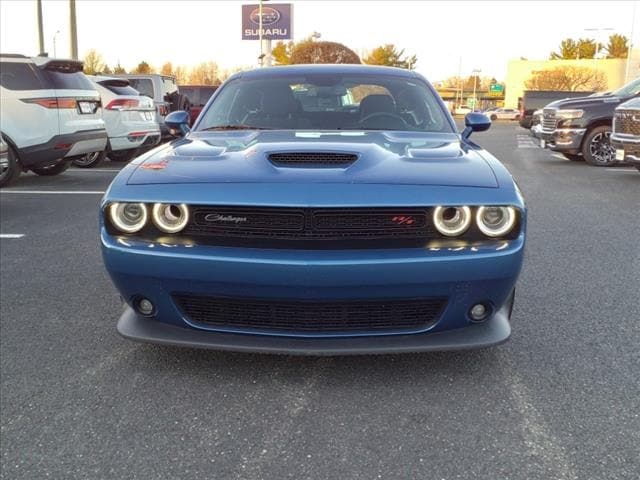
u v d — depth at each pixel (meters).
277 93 4.20
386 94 4.12
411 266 2.54
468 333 2.78
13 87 8.55
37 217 6.96
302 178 2.68
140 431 2.52
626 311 3.86
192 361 3.14
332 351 2.64
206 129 3.97
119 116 11.80
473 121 3.94
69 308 3.98
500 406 2.69
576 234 6.07
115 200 2.73
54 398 2.79
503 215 2.63
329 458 2.33
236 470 2.27
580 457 2.32
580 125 12.45
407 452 2.36
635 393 2.80
